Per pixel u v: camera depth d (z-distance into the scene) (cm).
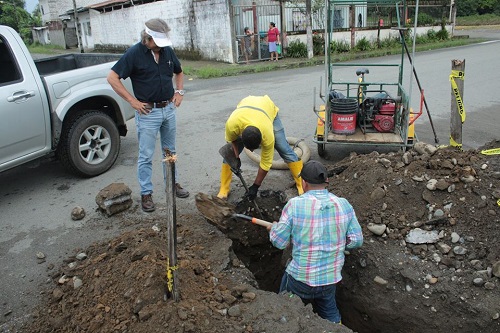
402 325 393
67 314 329
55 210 509
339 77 1302
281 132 479
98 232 459
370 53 1955
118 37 2698
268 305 324
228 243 417
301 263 338
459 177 450
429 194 448
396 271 399
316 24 2136
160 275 325
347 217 337
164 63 461
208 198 454
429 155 488
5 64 504
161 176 596
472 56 1733
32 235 459
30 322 338
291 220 334
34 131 520
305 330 302
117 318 306
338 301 439
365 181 484
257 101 443
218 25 1895
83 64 740
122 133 652
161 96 466
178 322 291
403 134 581
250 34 1872
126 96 448
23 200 538
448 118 825
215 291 334
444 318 372
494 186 434
